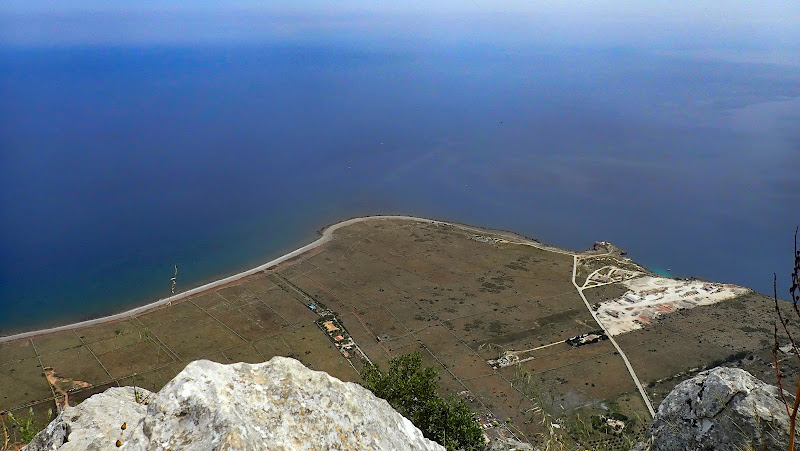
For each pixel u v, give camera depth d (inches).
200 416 356.5
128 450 346.0
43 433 567.5
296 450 375.9
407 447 435.5
